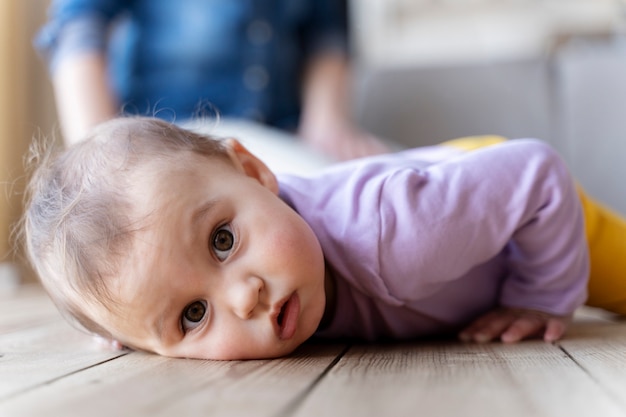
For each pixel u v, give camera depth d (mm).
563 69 2346
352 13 2676
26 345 1065
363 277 904
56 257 862
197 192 831
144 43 2033
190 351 835
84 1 1924
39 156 1042
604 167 2248
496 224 913
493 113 2369
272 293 802
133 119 963
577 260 964
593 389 592
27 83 2818
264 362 801
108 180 853
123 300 824
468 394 589
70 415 567
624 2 2322
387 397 588
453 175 920
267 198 854
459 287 990
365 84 2492
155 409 572
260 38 2074
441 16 2725
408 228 885
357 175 948
